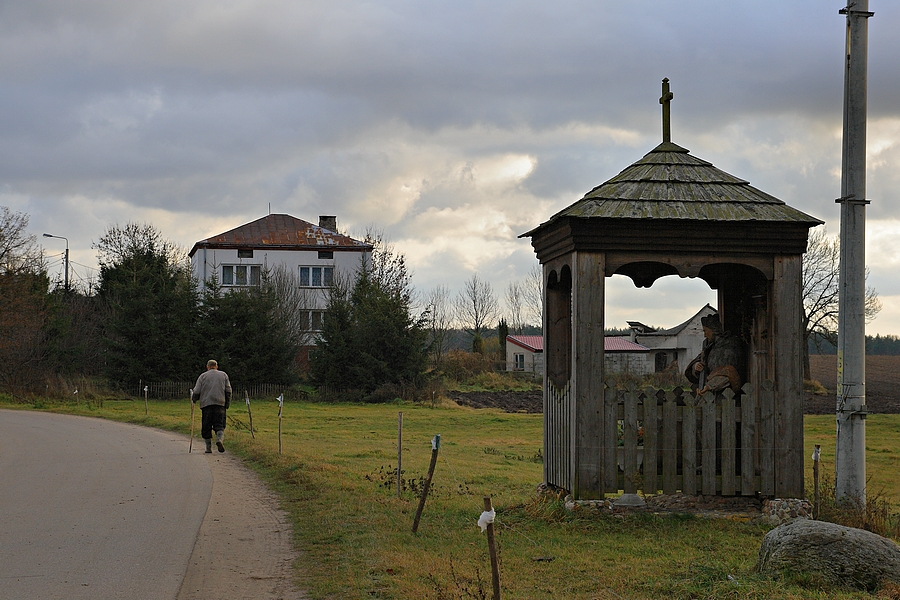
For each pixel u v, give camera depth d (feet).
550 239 37.86
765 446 35.24
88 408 127.24
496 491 48.32
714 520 34.42
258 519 37.24
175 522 36.60
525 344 264.52
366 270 214.07
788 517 34.30
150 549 31.48
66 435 80.48
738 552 29.71
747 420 35.27
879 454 81.35
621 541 31.40
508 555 29.17
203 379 65.16
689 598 23.65
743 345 38.50
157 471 53.47
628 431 34.78
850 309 36.45
